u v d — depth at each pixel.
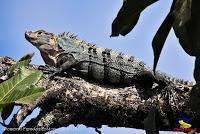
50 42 9.70
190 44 2.07
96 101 7.76
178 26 2.06
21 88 1.88
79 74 8.99
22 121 6.45
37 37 9.73
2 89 1.89
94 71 9.08
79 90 7.77
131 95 8.30
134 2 2.21
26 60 2.17
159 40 2.28
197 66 2.12
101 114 7.86
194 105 2.28
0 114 2.02
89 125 7.95
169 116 8.32
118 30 2.29
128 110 7.97
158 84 8.77
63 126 7.59
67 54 9.34
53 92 7.38
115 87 9.09
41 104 7.21
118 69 9.19
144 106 8.08
